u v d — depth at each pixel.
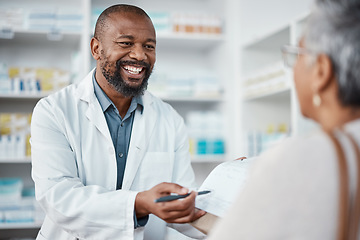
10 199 3.35
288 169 0.67
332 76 0.71
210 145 3.81
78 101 1.68
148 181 1.73
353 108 0.71
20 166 3.76
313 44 0.74
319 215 0.64
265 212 0.67
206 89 3.86
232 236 0.68
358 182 0.65
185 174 1.83
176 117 1.91
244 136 3.63
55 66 3.87
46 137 1.56
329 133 0.69
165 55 4.21
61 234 1.62
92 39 1.71
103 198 1.40
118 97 1.69
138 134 1.73
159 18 3.84
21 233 3.71
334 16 0.71
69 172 1.54
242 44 3.75
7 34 3.43
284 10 3.62
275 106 3.80
